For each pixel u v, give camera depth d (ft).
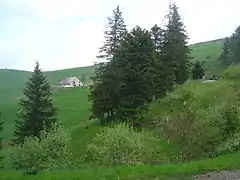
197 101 140.67
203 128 85.30
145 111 155.12
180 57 194.29
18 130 165.68
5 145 193.67
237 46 335.26
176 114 95.61
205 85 169.48
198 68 279.90
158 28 193.88
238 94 142.41
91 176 44.70
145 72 156.25
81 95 303.48
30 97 169.17
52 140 92.84
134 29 168.76
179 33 196.03
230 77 182.39
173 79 182.60
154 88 165.07
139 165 52.75
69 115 236.22
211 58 454.81
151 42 171.63
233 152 70.13
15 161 88.28
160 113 150.82
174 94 165.37
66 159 88.43
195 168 49.93
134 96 155.12
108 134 87.25
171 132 89.56
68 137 98.07
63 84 452.35
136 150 81.82
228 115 88.07
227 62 350.02
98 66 169.89
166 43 190.60
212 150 79.82
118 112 159.63
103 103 163.43
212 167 51.37
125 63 160.97
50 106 170.60
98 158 85.20
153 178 44.73
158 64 174.40
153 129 127.44
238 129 85.15
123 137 84.48
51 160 86.43
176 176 46.21
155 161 77.46
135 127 144.15
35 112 164.66
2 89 428.56
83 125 175.83
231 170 50.42
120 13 177.78
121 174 46.01
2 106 303.89
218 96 141.79
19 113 173.27
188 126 86.58
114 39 173.68
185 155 82.58
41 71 175.01
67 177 44.21
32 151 89.04
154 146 94.12
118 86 157.79
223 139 84.38
